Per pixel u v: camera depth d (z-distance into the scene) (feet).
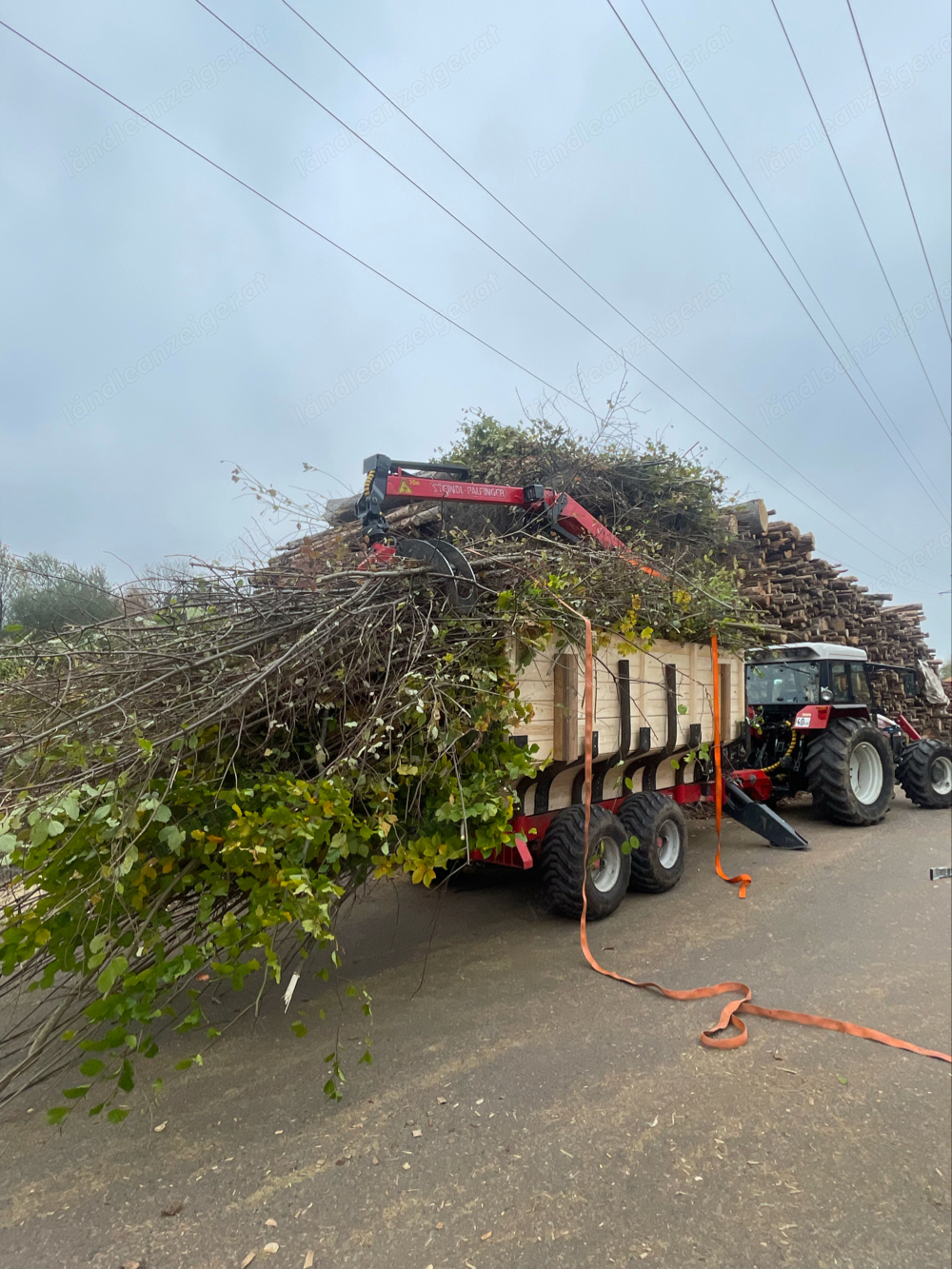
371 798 10.89
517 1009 12.32
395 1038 11.35
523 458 28.25
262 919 8.93
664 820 18.06
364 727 10.97
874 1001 12.78
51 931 8.49
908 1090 10.12
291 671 10.93
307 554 15.03
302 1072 10.39
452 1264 7.06
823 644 28.40
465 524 24.72
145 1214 7.71
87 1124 9.20
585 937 15.35
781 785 28.19
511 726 12.76
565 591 14.25
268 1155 8.63
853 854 22.58
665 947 15.03
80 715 9.43
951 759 30.73
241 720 10.40
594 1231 7.49
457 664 12.44
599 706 15.40
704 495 29.48
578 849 15.20
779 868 20.92
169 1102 9.65
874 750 27.45
